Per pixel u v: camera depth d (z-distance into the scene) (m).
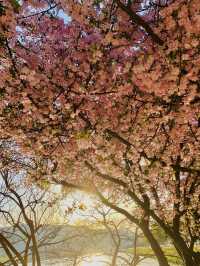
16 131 9.45
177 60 7.47
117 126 9.64
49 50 8.55
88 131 9.12
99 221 21.47
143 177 10.75
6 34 7.47
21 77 7.77
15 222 20.17
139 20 7.30
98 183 14.16
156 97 8.82
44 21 8.38
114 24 7.96
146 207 12.92
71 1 7.39
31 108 8.44
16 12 7.68
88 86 8.58
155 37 7.47
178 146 10.70
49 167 12.12
